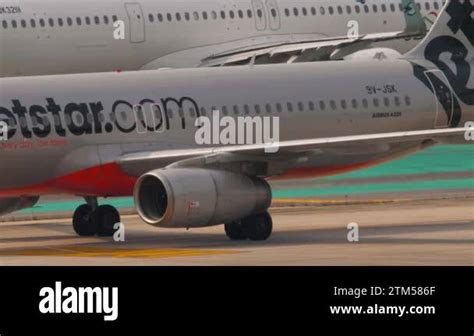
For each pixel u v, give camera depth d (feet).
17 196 467.52
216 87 481.87
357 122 501.56
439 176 641.81
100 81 465.88
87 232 486.79
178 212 428.15
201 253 418.51
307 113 492.95
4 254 430.20
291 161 451.12
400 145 490.49
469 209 552.82
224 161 440.45
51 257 416.67
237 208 437.99
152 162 453.99
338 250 420.36
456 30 528.63
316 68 502.38
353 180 633.20
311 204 580.71
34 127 447.83
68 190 462.60
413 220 514.68
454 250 417.28
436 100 515.50
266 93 488.44
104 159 457.68
